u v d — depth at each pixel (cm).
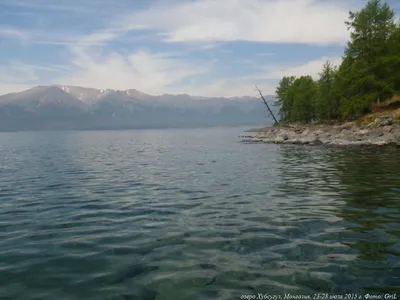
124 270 660
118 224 999
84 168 2609
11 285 602
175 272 646
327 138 4628
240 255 727
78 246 805
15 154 4353
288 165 2442
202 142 6956
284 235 857
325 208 1127
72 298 552
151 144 6819
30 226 992
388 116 4447
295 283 590
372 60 5278
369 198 1249
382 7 5288
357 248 750
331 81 6981
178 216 1082
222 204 1244
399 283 582
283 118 10300
